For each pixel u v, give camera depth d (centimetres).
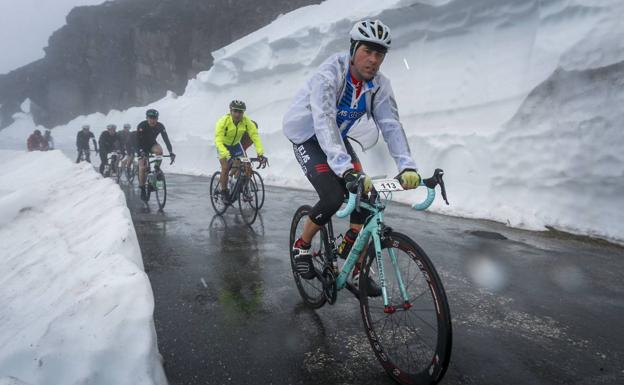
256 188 517
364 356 211
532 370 202
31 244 420
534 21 646
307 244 251
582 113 513
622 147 475
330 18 1105
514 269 354
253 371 196
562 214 520
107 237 299
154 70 3519
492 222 546
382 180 197
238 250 406
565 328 248
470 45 737
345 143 257
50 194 620
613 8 514
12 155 1784
